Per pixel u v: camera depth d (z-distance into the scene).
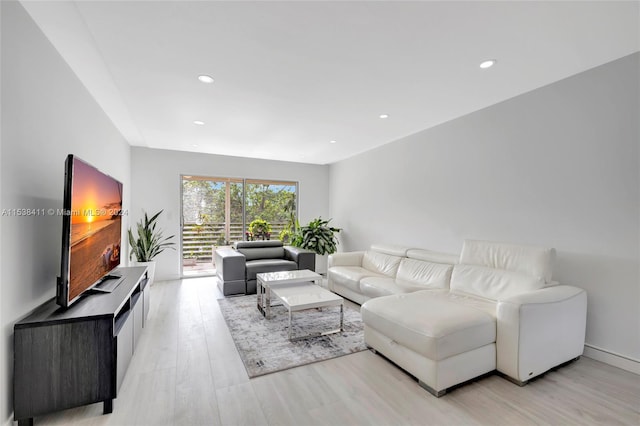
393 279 3.63
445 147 3.62
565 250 2.51
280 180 6.12
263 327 2.98
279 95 2.77
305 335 2.77
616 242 2.22
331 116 3.36
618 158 2.21
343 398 1.82
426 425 1.58
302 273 3.67
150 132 4.04
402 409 1.71
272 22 1.72
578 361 2.30
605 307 2.28
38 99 1.84
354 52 2.04
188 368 2.16
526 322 1.93
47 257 1.98
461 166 3.41
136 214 4.94
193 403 1.76
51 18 1.74
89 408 1.72
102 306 1.82
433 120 3.54
